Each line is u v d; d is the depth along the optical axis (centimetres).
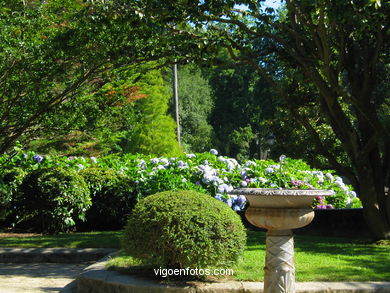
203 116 4644
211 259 551
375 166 934
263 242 883
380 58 1022
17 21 1123
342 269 620
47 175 1123
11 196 1169
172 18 930
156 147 3350
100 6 937
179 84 4659
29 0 1259
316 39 907
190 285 544
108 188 1190
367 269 623
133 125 1464
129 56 1064
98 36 1066
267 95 3656
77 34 1067
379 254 756
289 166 1398
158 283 551
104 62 1120
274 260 500
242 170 1273
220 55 3538
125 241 581
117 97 1276
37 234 1150
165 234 551
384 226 905
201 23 977
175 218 555
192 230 551
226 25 1157
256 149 4700
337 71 912
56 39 1083
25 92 1214
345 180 2638
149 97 3316
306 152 2253
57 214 1116
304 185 1246
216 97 4706
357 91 934
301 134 2152
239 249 568
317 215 1051
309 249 801
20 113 1218
